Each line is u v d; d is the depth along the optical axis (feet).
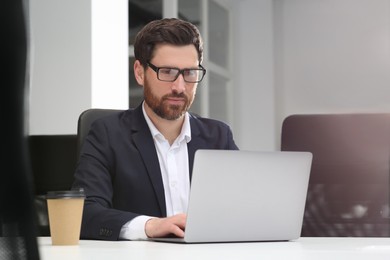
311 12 24.85
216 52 23.11
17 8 1.13
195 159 4.64
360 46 24.39
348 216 7.84
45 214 7.55
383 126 7.85
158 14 18.39
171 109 7.27
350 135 7.87
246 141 24.84
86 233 5.82
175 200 7.36
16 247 1.15
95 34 11.59
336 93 24.64
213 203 4.80
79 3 11.52
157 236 5.34
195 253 3.69
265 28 24.79
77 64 11.53
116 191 7.22
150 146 7.32
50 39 11.62
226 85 24.22
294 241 5.30
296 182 5.23
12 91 1.13
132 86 15.07
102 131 7.39
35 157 8.53
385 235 7.75
